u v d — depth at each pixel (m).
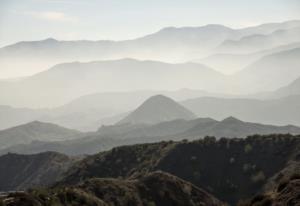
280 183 65.94
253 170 195.38
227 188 190.75
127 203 127.00
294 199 59.69
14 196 92.81
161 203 136.12
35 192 101.69
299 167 175.75
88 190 125.50
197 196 145.12
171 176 148.75
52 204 97.81
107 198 125.69
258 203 64.62
